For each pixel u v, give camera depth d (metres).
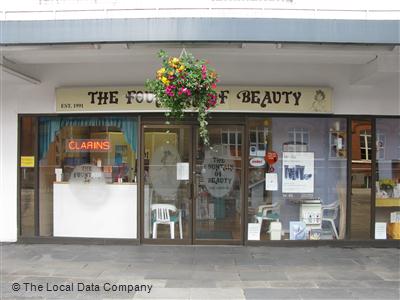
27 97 7.98
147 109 7.63
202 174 7.92
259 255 7.24
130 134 7.95
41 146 8.12
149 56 7.04
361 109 7.80
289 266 6.62
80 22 6.01
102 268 6.47
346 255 7.29
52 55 6.87
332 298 5.25
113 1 7.37
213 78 5.67
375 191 7.95
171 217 7.94
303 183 7.95
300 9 7.08
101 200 8.02
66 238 8.00
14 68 7.24
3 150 8.06
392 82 7.82
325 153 7.95
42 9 7.32
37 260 6.90
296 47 6.35
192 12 7.16
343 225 7.96
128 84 7.76
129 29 5.99
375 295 5.37
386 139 7.98
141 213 7.91
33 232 8.09
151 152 7.94
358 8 7.21
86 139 8.06
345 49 6.39
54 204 8.09
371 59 6.90
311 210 7.97
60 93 7.73
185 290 5.51
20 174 8.09
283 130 7.91
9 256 7.14
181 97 5.62
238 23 5.93
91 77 7.81
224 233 7.92
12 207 8.06
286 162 7.93
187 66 5.57
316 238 7.96
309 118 7.90
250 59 7.26
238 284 5.76
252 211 7.93
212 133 7.87
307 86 7.67
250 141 7.89
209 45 6.36
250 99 7.58
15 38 6.05
